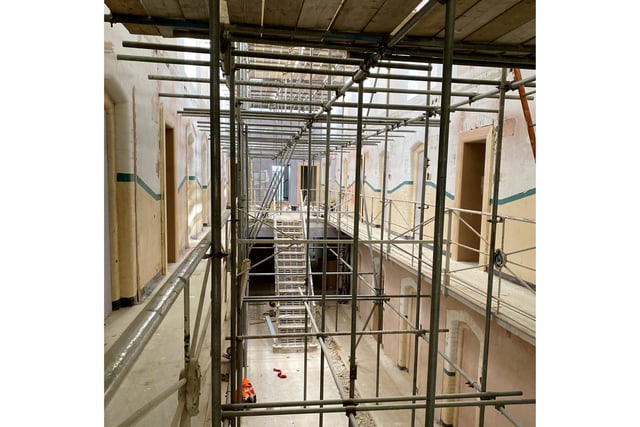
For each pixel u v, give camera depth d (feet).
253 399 14.70
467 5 5.11
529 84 8.58
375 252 23.66
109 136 9.59
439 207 3.93
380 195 26.94
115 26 8.80
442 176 3.92
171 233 16.42
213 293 4.16
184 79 10.22
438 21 5.65
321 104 11.65
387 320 21.49
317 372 18.47
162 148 13.64
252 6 5.13
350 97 32.73
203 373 9.46
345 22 5.63
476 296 11.28
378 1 4.92
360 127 7.23
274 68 8.44
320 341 10.57
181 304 12.69
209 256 4.99
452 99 16.88
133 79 10.12
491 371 11.59
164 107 14.17
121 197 9.82
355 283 7.27
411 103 21.22
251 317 25.98
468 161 16.29
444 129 3.88
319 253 36.52
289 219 29.63
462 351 14.23
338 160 40.40
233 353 8.46
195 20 5.94
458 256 16.57
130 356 2.47
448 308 14.47
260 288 35.01
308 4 5.05
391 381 17.94
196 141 24.38
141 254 10.96
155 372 8.00
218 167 4.03
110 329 8.50
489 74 14.08
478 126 14.92
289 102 11.76
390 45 6.11
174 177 16.29
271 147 30.66
